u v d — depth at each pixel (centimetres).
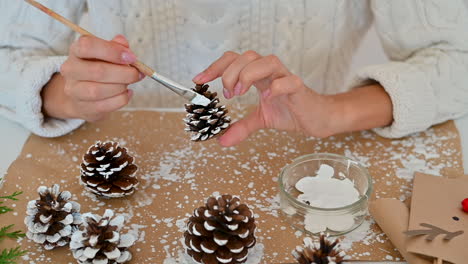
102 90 57
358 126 66
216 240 48
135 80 58
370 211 56
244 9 79
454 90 69
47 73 66
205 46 82
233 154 65
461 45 71
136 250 53
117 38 58
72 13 78
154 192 59
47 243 52
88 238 50
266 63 58
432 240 51
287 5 79
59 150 65
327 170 59
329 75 87
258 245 53
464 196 56
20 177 61
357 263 52
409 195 59
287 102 62
